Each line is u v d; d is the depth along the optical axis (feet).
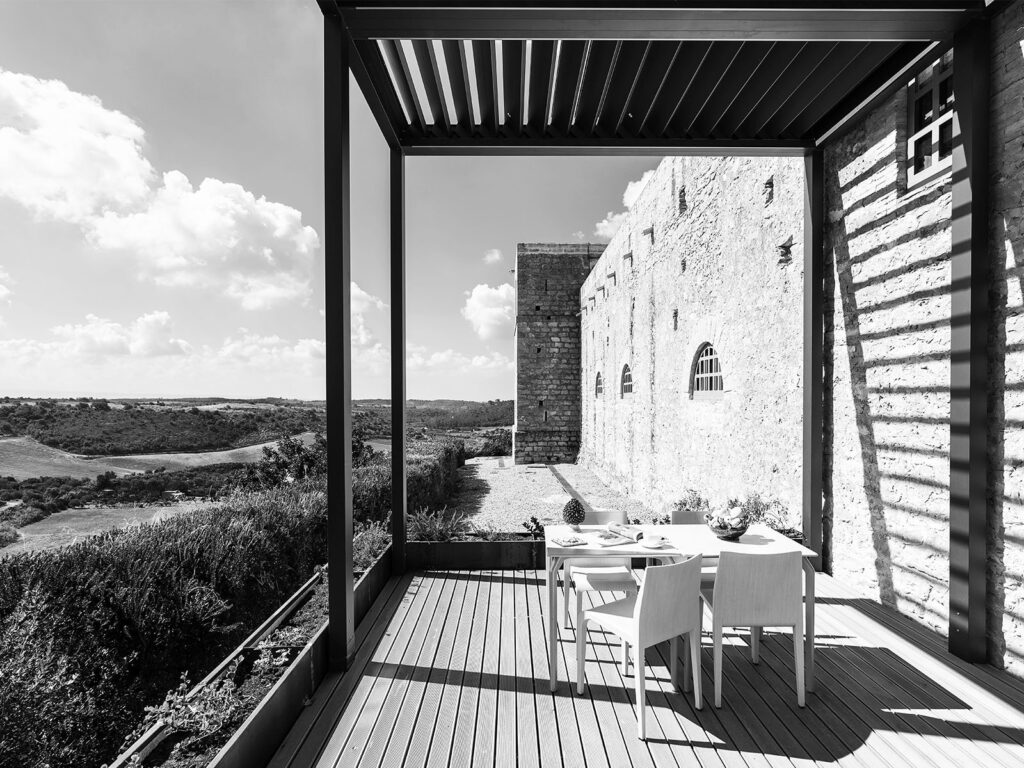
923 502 11.29
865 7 8.79
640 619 7.62
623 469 41.65
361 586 11.69
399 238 13.94
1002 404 9.37
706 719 8.06
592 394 55.16
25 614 7.87
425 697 8.59
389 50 10.25
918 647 10.34
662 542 9.70
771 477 18.16
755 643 9.75
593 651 10.21
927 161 11.53
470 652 10.11
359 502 20.74
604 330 48.67
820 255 14.39
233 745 6.17
